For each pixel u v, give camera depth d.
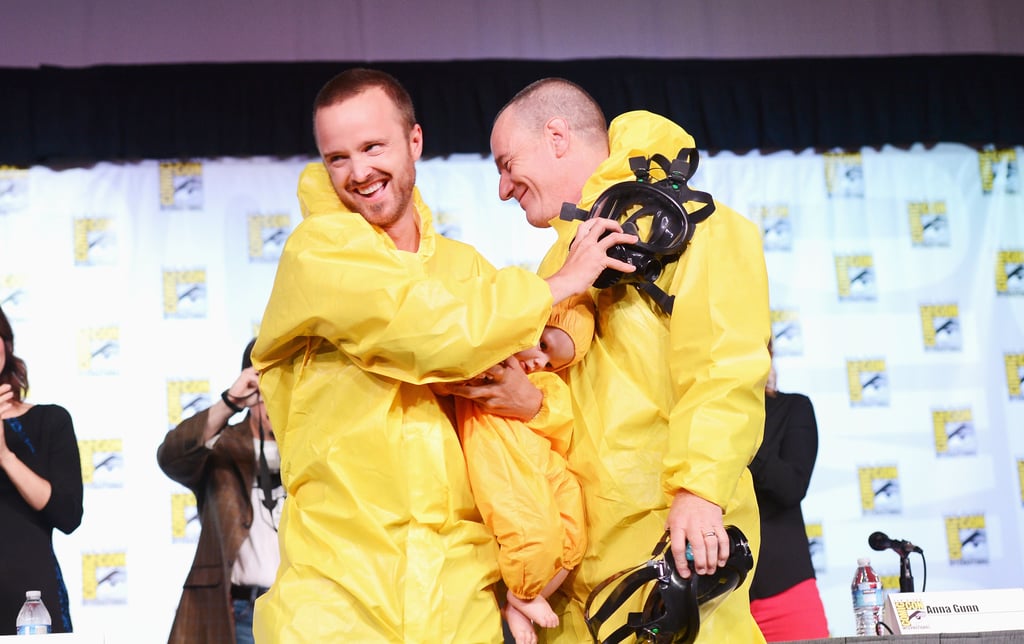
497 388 2.13
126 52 5.27
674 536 2.02
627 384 2.21
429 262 2.35
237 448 4.46
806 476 4.29
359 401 2.13
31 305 5.02
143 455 4.97
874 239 5.40
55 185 5.11
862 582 3.89
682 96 5.34
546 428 2.19
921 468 5.25
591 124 2.43
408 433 2.14
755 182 5.40
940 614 2.65
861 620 3.85
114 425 4.98
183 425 4.44
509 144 2.43
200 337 5.08
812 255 5.37
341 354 2.17
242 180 5.19
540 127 2.42
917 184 5.45
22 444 4.57
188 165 5.18
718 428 2.06
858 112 5.40
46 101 5.08
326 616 2.07
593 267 2.12
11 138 5.04
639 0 5.51
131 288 5.08
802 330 5.32
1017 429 5.30
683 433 2.07
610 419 2.21
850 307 5.35
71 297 5.05
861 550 5.16
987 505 5.23
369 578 2.07
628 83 5.31
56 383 4.98
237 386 4.46
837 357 5.30
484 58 5.39
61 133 5.07
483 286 2.07
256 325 5.11
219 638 4.34
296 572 2.12
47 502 4.47
